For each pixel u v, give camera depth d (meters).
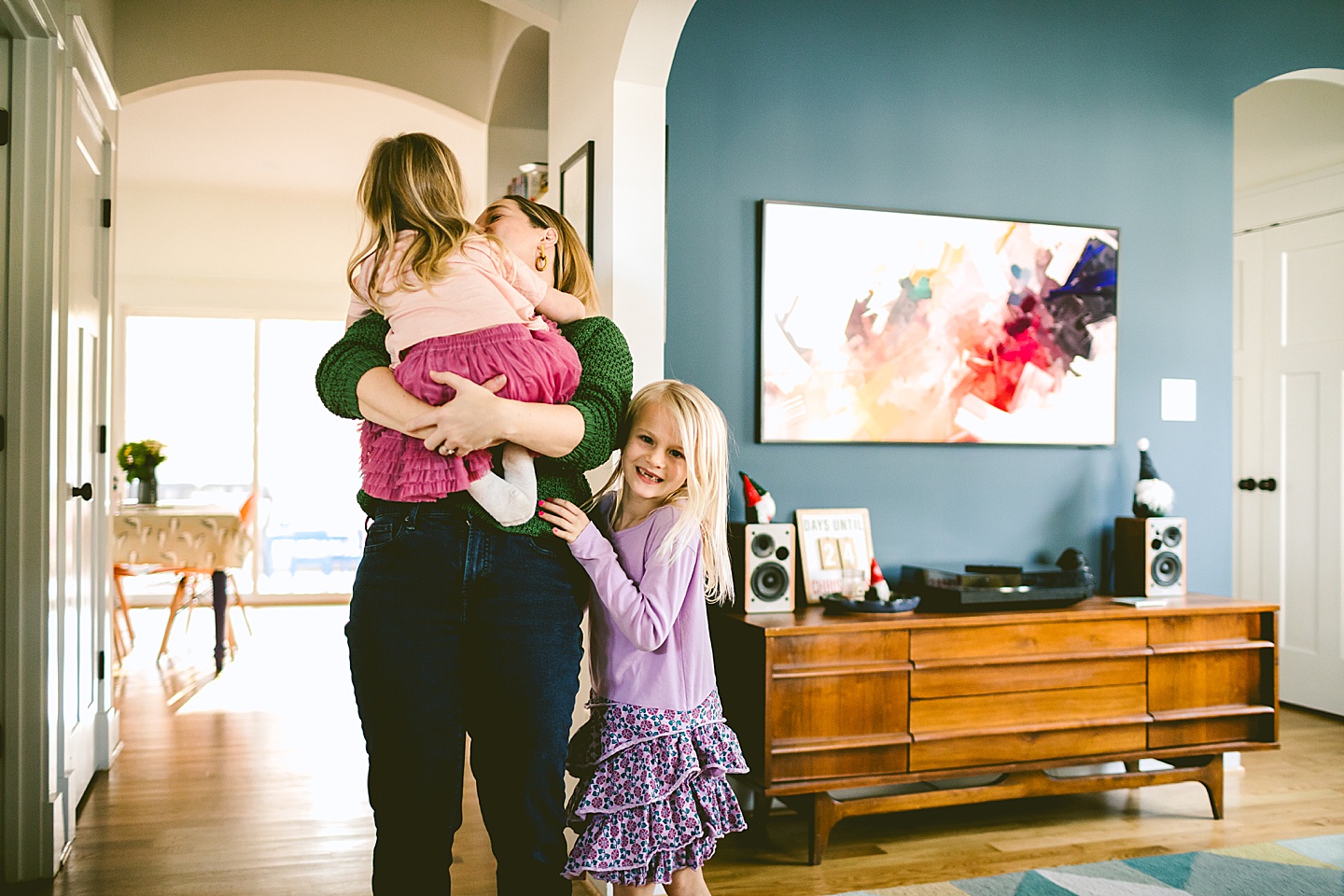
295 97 5.10
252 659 5.36
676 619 1.68
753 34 3.11
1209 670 3.05
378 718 1.36
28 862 2.48
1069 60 3.52
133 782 3.27
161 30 4.11
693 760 1.66
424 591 1.35
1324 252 4.39
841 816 2.68
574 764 1.71
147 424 7.32
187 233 7.25
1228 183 3.74
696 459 1.67
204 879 2.50
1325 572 4.37
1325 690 4.36
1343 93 3.88
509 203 1.74
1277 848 2.78
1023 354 3.42
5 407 2.48
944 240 3.31
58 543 2.63
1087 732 2.91
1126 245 3.59
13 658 2.48
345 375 1.38
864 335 3.21
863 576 3.12
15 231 2.48
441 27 4.32
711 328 3.06
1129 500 3.59
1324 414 4.38
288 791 3.20
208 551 5.11
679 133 3.03
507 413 1.30
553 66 3.10
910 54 3.30
